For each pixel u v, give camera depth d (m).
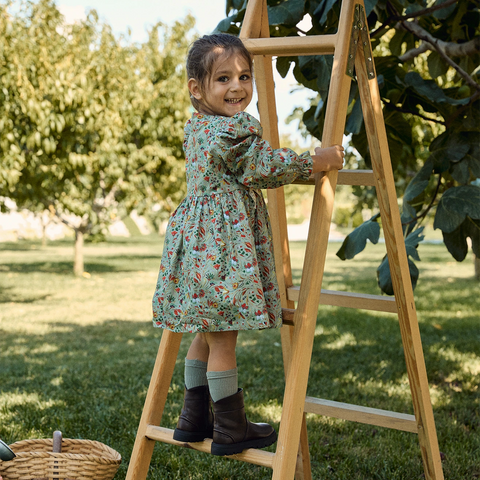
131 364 5.07
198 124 1.84
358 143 2.89
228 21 2.78
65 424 3.34
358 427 3.34
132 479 1.96
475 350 5.34
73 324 7.44
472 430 3.27
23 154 8.27
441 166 2.83
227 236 1.74
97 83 10.11
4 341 6.32
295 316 1.75
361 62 1.91
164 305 1.83
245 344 5.89
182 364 5.07
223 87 1.83
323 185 1.77
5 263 16.88
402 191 6.77
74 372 4.77
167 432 1.94
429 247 22.88
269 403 3.78
